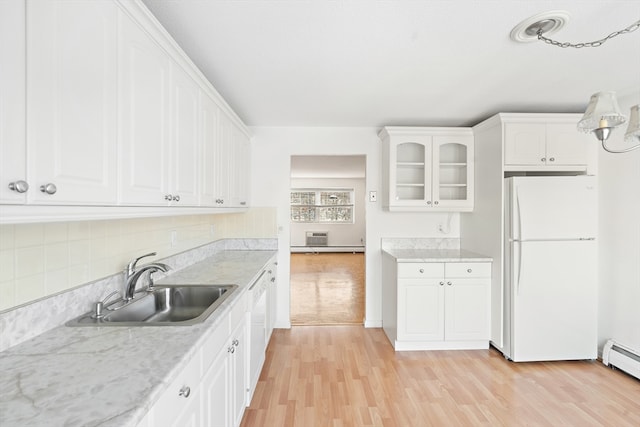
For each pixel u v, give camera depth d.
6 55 0.68
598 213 2.78
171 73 1.47
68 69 0.85
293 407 2.07
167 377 0.89
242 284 1.96
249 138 3.40
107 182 1.02
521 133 2.72
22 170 0.72
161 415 0.87
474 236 3.22
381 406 2.09
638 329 2.48
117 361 0.97
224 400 1.49
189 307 1.93
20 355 1.00
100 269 1.49
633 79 2.22
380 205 3.54
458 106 2.79
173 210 1.53
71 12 0.86
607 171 2.71
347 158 5.69
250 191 3.49
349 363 2.68
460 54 1.84
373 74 2.13
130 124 1.14
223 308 1.49
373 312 3.54
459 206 3.20
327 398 2.18
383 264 3.46
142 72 1.22
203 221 2.92
